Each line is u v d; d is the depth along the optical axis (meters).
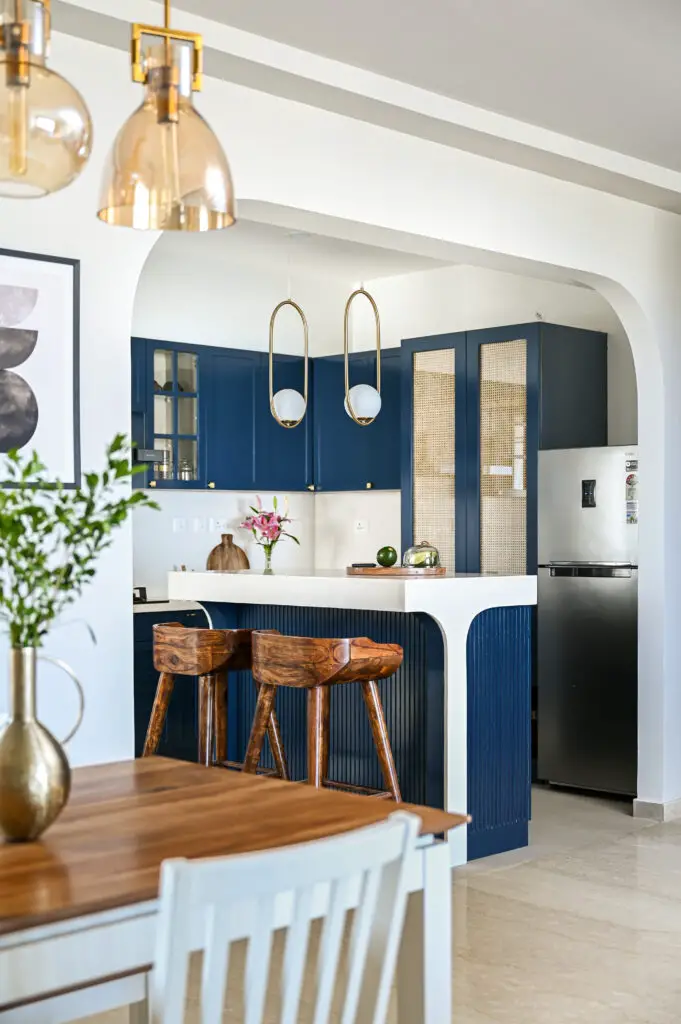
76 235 3.68
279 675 4.20
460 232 4.77
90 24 3.55
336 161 4.35
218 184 2.07
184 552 7.28
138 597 6.71
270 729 4.70
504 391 6.56
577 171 5.07
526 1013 3.32
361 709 5.16
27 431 3.54
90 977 1.68
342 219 4.38
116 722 3.77
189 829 2.04
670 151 5.08
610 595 6.04
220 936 1.45
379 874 1.60
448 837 4.76
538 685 6.32
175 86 2.06
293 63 3.95
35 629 2.01
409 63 4.10
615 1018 3.29
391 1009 3.36
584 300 6.94
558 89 4.34
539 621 6.31
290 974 1.52
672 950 3.85
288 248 7.03
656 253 5.70
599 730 6.08
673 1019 3.28
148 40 3.62
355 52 4.00
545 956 3.79
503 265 5.19
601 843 5.21
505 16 3.70
